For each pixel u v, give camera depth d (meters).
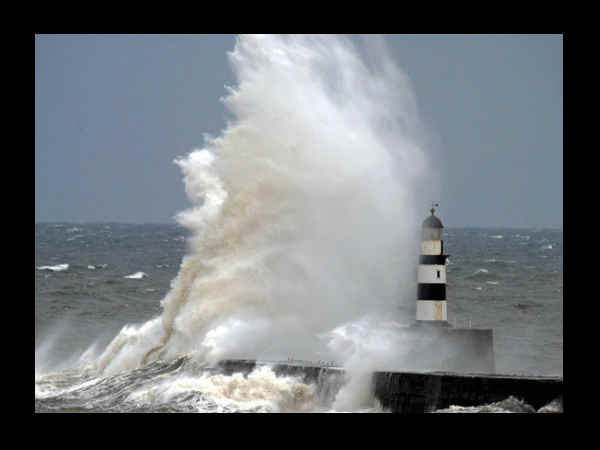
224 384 84.38
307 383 83.12
